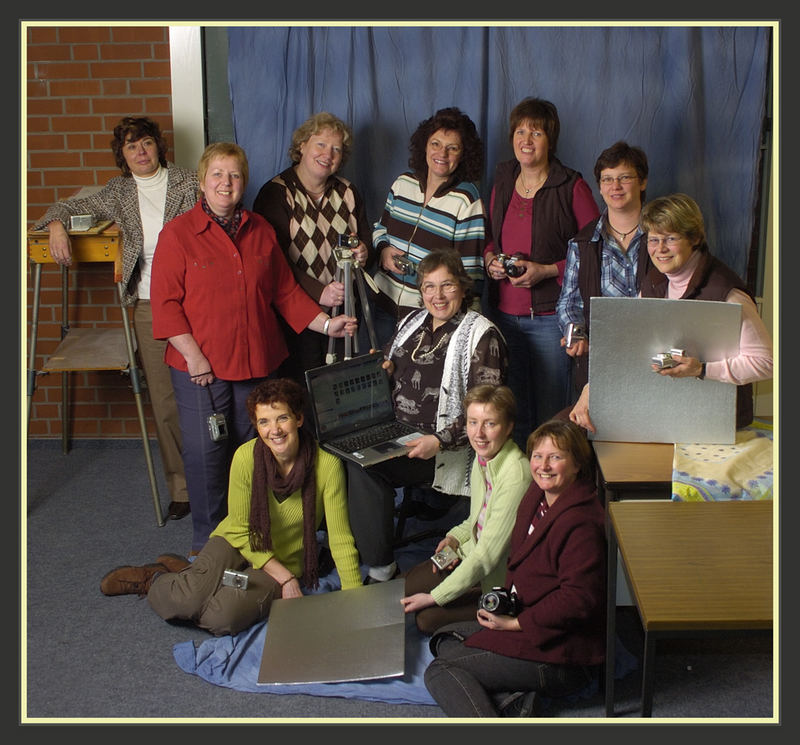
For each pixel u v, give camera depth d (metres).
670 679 2.86
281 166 4.24
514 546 2.80
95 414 4.77
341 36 4.12
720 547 2.30
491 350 3.26
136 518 4.03
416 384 3.39
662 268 2.83
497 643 2.67
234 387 3.63
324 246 3.88
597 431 2.90
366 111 4.19
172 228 3.47
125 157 3.85
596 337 2.80
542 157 3.70
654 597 2.09
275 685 2.83
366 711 2.75
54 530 3.92
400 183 3.91
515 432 4.12
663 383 2.81
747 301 2.79
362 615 3.07
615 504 2.53
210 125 4.36
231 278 3.50
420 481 3.32
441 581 3.12
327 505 3.28
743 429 2.96
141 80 4.34
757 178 4.16
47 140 4.43
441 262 3.24
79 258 3.95
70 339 4.20
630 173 3.24
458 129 3.72
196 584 3.13
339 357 4.00
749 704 2.73
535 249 3.79
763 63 4.05
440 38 4.11
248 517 3.21
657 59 4.08
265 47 4.14
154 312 3.51
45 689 2.87
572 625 2.62
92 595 3.42
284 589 3.20
